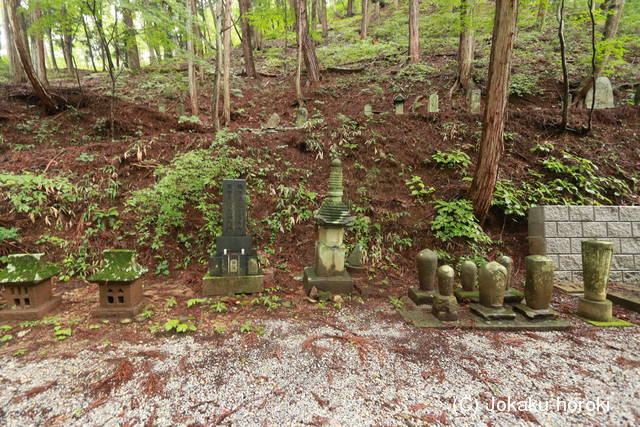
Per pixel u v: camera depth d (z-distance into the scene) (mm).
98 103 9008
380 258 5547
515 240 5906
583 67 11094
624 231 5301
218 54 8250
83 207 5582
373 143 7504
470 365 2730
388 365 2709
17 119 8070
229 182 4395
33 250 4902
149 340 3078
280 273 5102
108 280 3477
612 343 3170
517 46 13750
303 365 2684
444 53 14836
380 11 24188
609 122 8203
